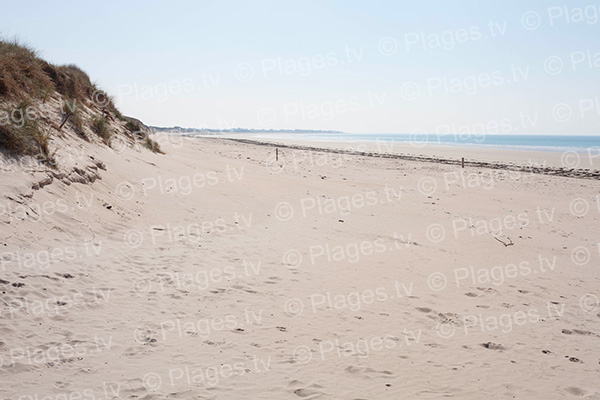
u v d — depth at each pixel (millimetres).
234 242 11602
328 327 6988
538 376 5699
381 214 17156
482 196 22031
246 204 16547
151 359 5484
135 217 11977
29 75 14719
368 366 5750
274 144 70812
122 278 7980
